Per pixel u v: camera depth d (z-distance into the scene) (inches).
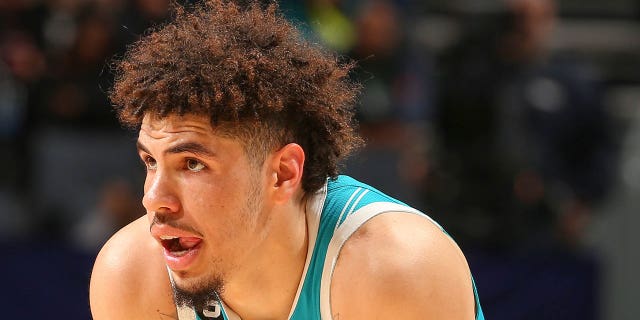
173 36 193.8
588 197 535.5
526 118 514.0
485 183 506.6
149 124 188.4
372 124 518.9
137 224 219.5
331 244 206.5
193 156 186.7
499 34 514.0
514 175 505.4
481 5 560.7
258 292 209.6
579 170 532.4
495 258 480.1
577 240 522.0
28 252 491.5
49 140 535.5
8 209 531.8
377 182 517.0
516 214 505.4
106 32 528.7
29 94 540.4
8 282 490.6
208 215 190.1
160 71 188.1
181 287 199.3
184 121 185.5
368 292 201.3
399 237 203.5
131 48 207.3
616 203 566.6
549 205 511.5
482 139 509.0
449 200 510.0
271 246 203.3
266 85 191.8
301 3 520.7
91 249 493.7
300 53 202.5
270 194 198.5
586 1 693.3
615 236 560.1
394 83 532.4
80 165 532.4
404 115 531.5
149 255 214.4
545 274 478.3
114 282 214.5
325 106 203.2
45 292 491.5
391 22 533.6
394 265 200.2
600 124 531.8
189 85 184.2
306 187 208.1
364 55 526.0
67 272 490.9
